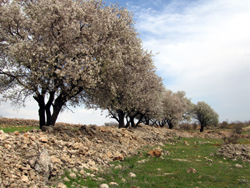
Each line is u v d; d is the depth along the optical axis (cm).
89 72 1548
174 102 6103
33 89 1581
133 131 2820
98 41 1814
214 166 1497
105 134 2094
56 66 1608
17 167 791
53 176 882
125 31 1927
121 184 962
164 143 3081
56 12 1641
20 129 2316
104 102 2175
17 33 1608
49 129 1442
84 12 1700
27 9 1627
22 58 1491
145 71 2245
